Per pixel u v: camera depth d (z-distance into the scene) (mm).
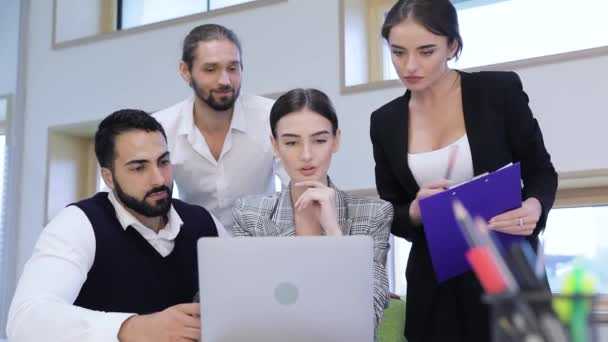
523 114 1518
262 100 2248
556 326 644
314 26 3254
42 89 3955
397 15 1474
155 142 1605
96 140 1651
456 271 1352
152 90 3629
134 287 1618
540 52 3025
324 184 1521
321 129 1476
